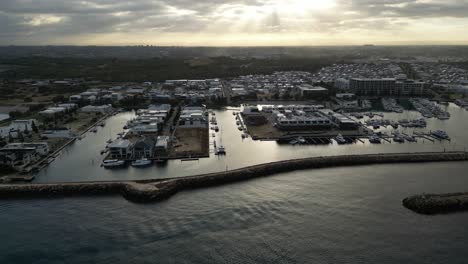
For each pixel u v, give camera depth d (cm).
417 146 14838
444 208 8944
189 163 12762
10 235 7919
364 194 9944
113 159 12938
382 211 8925
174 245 7506
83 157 13525
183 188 10438
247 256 7138
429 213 8800
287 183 10812
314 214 8762
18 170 11681
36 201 9669
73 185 10306
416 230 8062
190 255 7169
